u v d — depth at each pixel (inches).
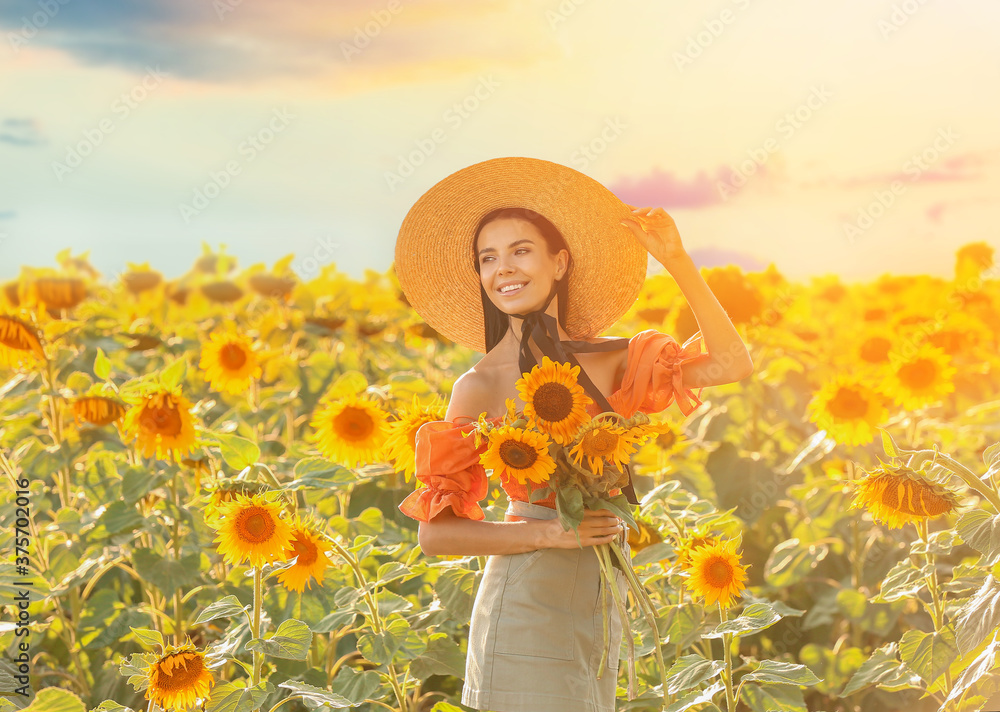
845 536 173.3
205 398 229.0
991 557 90.0
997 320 250.2
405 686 115.2
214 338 164.9
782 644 160.9
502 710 81.7
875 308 255.8
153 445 119.6
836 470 171.9
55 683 136.3
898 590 114.7
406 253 101.0
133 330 239.5
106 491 138.8
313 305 327.6
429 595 141.2
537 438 77.3
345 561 120.6
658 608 117.0
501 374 91.7
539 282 91.7
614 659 87.3
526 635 82.2
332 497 156.9
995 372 227.6
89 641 129.7
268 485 111.8
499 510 122.4
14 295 249.4
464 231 99.7
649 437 80.7
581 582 84.4
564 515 79.5
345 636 137.3
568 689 81.5
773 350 212.7
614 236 97.5
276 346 262.2
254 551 100.3
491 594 85.7
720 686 99.3
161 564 130.1
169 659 92.2
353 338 284.4
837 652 143.0
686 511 119.3
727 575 102.3
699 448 193.9
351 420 130.3
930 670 105.7
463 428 85.0
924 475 95.0
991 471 97.6
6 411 173.9
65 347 197.9
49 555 143.7
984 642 101.3
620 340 93.7
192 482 159.3
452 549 83.8
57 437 160.4
